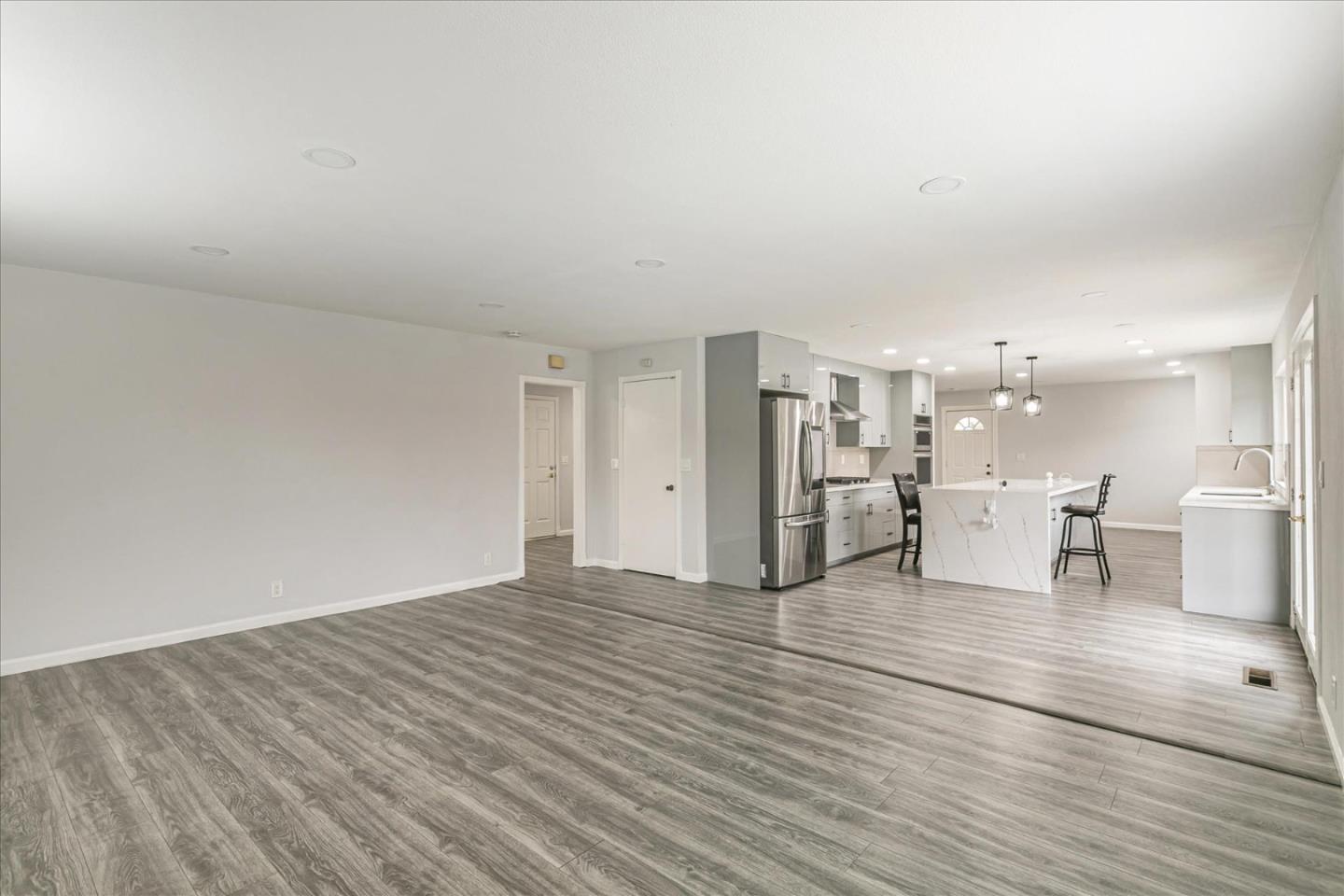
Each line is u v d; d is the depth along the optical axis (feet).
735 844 6.97
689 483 20.84
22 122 7.06
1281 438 19.88
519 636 14.79
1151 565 22.72
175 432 14.42
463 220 10.15
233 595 15.20
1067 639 14.15
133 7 5.17
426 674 12.27
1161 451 31.50
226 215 9.87
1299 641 13.82
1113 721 9.95
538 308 16.40
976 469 36.68
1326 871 6.40
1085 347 22.71
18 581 12.54
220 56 5.88
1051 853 6.74
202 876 6.53
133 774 8.57
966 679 11.82
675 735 9.61
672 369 21.25
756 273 13.17
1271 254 11.89
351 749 9.20
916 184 8.84
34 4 5.09
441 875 6.50
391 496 18.06
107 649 13.46
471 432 19.98
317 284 14.05
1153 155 7.97
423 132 7.35
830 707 10.57
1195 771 8.41
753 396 19.52
